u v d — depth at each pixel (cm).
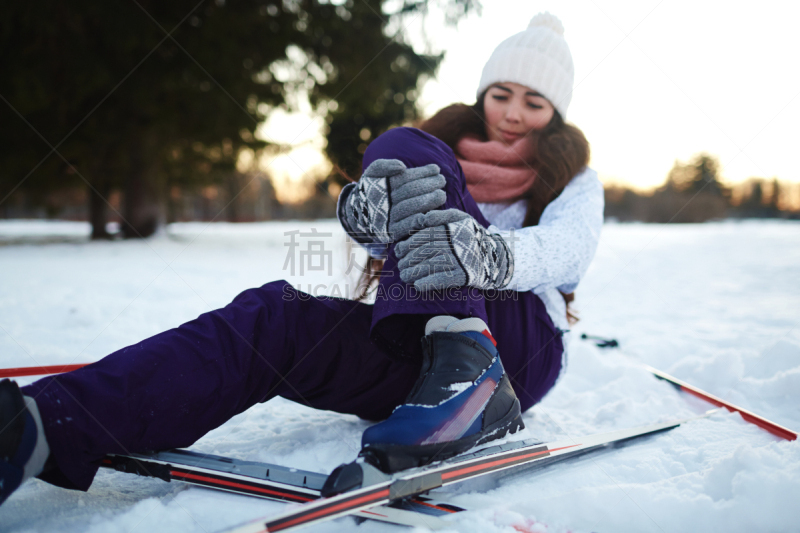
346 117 1077
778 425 126
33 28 816
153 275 449
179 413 85
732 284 477
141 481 98
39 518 81
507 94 139
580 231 113
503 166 132
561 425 134
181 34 917
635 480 101
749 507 84
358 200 99
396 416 85
